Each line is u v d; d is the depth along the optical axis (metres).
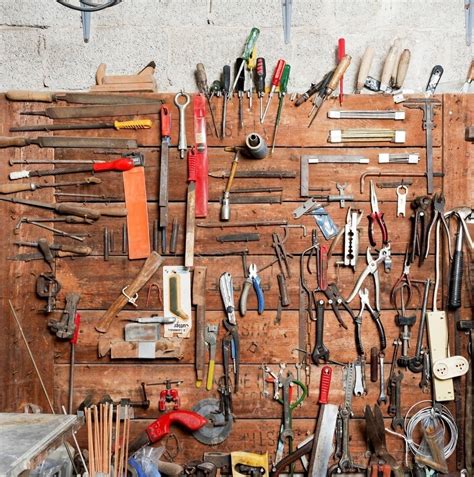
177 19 2.19
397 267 2.07
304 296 2.06
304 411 2.05
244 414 2.05
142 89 2.09
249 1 2.18
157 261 2.05
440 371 2.01
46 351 2.06
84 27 2.18
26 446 1.50
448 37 2.18
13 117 2.09
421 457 1.98
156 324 2.05
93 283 2.07
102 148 2.09
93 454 1.83
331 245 2.06
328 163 2.08
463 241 2.07
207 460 2.01
